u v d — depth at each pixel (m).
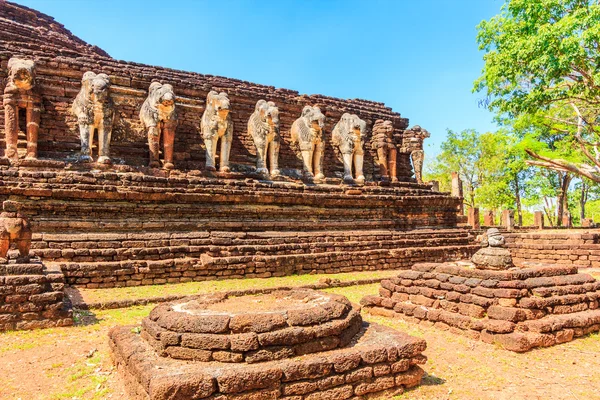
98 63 14.92
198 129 16.38
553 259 18.64
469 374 5.93
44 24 19.08
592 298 8.16
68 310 7.66
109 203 11.69
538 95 17.70
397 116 21.66
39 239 10.29
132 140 15.07
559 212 35.62
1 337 6.88
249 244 12.90
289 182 16.39
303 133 17.19
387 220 16.72
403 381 5.24
